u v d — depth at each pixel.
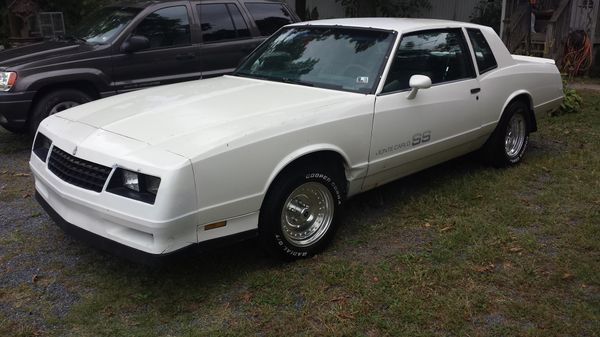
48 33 10.54
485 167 6.01
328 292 3.61
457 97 5.00
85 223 3.55
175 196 3.19
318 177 3.94
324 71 4.68
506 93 5.64
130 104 4.21
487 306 3.46
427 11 16.25
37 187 4.16
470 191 5.27
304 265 3.94
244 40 7.80
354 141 4.14
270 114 3.84
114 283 3.73
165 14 7.21
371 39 4.72
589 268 3.88
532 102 6.07
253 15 7.95
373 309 3.43
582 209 4.89
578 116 8.34
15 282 3.74
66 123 4.01
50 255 4.11
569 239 4.34
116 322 3.32
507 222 4.62
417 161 4.81
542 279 3.77
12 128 6.59
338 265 3.90
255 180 3.56
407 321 3.31
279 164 3.67
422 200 5.05
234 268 3.90
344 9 16.88
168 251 3.26
